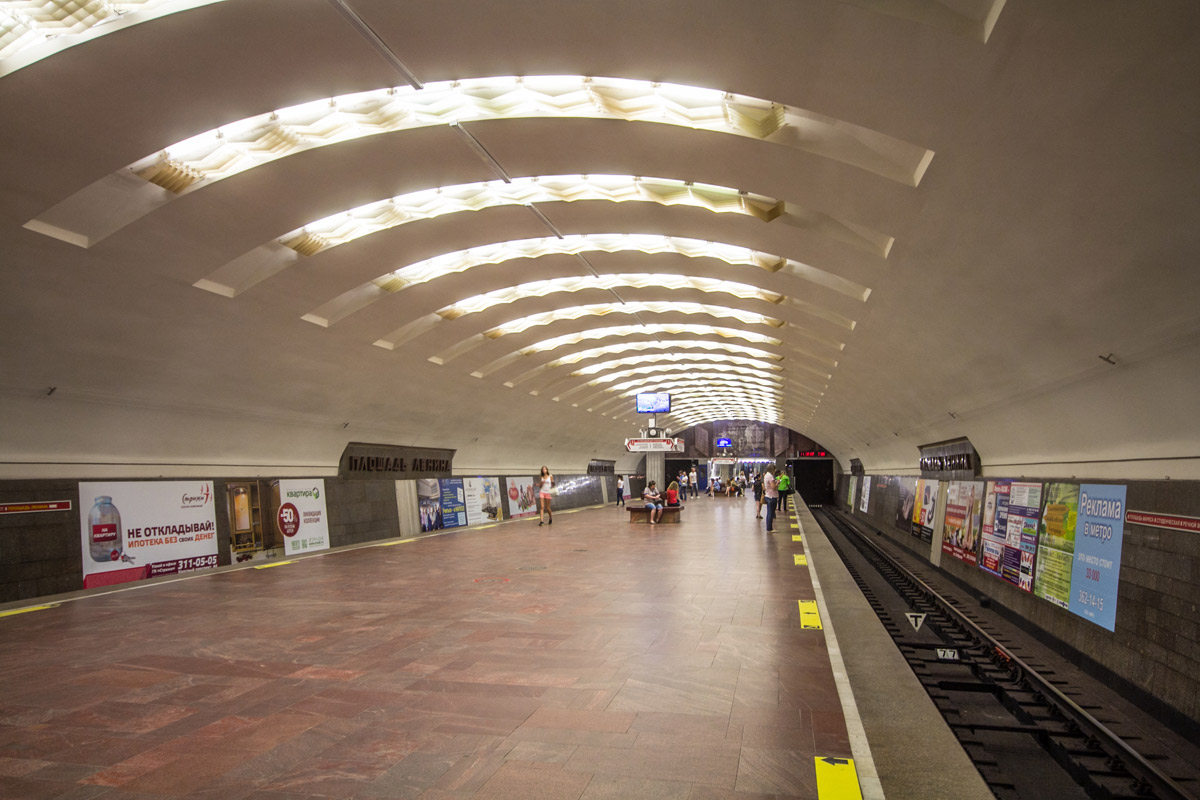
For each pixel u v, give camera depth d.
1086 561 10.02
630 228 13.10
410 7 6.63
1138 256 7.04
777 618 9.16
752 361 29.80
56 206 9.38
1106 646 9.17
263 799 4.23
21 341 10.76
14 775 4.63
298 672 6.93
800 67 6.90
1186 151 5.53
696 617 9.25
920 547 23.09
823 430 47.00
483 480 30.00
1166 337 7.77
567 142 9.53
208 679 6.74
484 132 9.28
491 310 18.77
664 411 37.72
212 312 12.77
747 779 4.36
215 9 6.46
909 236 9.81
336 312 15.38
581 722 5.43
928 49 6.09
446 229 12.73
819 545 18.62
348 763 4.73
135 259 10.49
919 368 16.17
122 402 13.38
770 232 12.12
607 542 19.91
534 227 13.12
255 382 15.84
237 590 12.04
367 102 8.74
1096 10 4.87
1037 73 5.73
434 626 8.89
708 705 5.77
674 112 8.88
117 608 10.49
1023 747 7.34
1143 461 9.59
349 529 20.50
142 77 7.09
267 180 9.64
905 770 4.43
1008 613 13.23
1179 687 7.54
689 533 22.69
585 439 44.72
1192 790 5.98
